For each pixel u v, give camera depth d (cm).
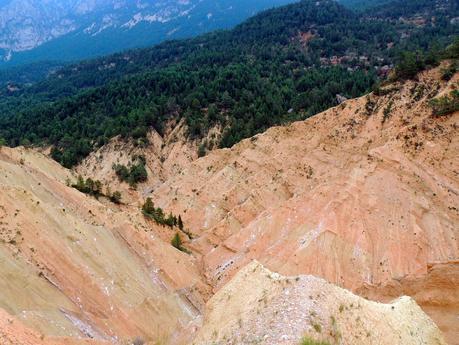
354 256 5694
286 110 14775
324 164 8038
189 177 10125
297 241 6144
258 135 9988
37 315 3325
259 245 6631
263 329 2392
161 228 7788
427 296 4034
